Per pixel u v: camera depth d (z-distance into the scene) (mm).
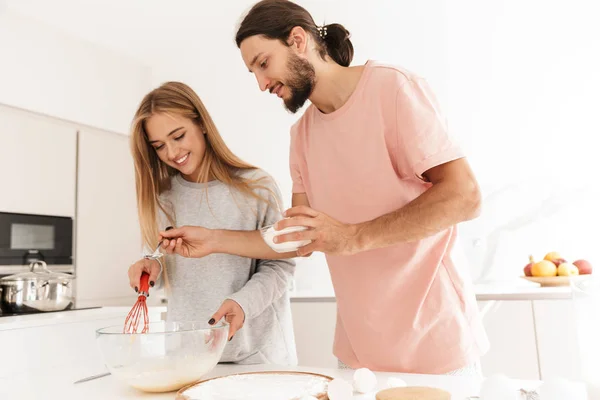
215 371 1082
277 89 1152
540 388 660
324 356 2584
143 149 1467
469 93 2906
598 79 2674
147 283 1248
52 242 3082
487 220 2830
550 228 2715
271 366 1121
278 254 1290
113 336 852
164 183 1532
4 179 2857
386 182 1133
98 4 2961
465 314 1138
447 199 961
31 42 3043
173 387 870
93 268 3324
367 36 3121
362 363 1222
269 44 1088
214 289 1379
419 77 1104
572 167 2701
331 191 1223
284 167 3299
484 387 690
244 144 3408
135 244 3660
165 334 855
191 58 3623
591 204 2650
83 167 3326
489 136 2855
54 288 1801
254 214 1447
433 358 1131
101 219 3418
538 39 2791
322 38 1170
